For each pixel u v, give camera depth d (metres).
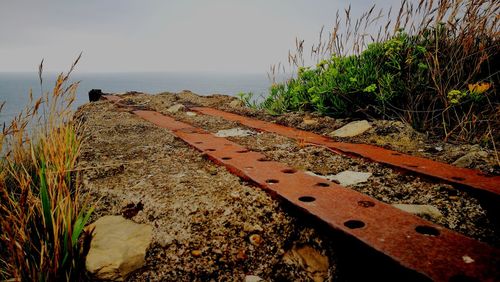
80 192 1.64
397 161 1.83
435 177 1.57
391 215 1.18
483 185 1.43
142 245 1.25
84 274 1.18
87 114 3.53
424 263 0.89
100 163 1.91
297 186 1.47
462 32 2.98
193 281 1.15
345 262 1.18
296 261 1.24
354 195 1.37
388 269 0.96
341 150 2.09
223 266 1.19
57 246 1.12
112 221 1.40
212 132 2.74
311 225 1.29
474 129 2.46
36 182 1.88
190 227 1.30
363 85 3.25
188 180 1.65
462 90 2.74
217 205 1.39
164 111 3.82
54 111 1.74
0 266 1.27
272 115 3.57
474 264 0.88
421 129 2.73
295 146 2.28
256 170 1.69
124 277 1.16
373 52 3.54
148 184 1.62
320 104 3.48
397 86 3.09
